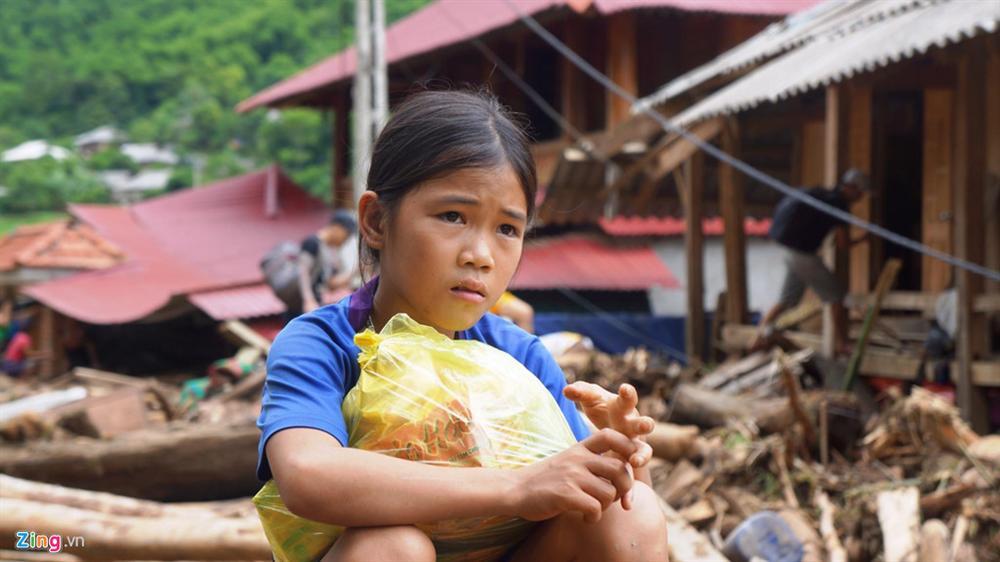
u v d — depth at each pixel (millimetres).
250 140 70812
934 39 6305
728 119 10773
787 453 5594
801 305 9227
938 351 7422
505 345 2297
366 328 2105
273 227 24078
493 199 1952
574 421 2293
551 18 16469
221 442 6359
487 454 1868
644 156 11906
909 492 4910
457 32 18969
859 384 7500
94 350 19641
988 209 8406
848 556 4746
